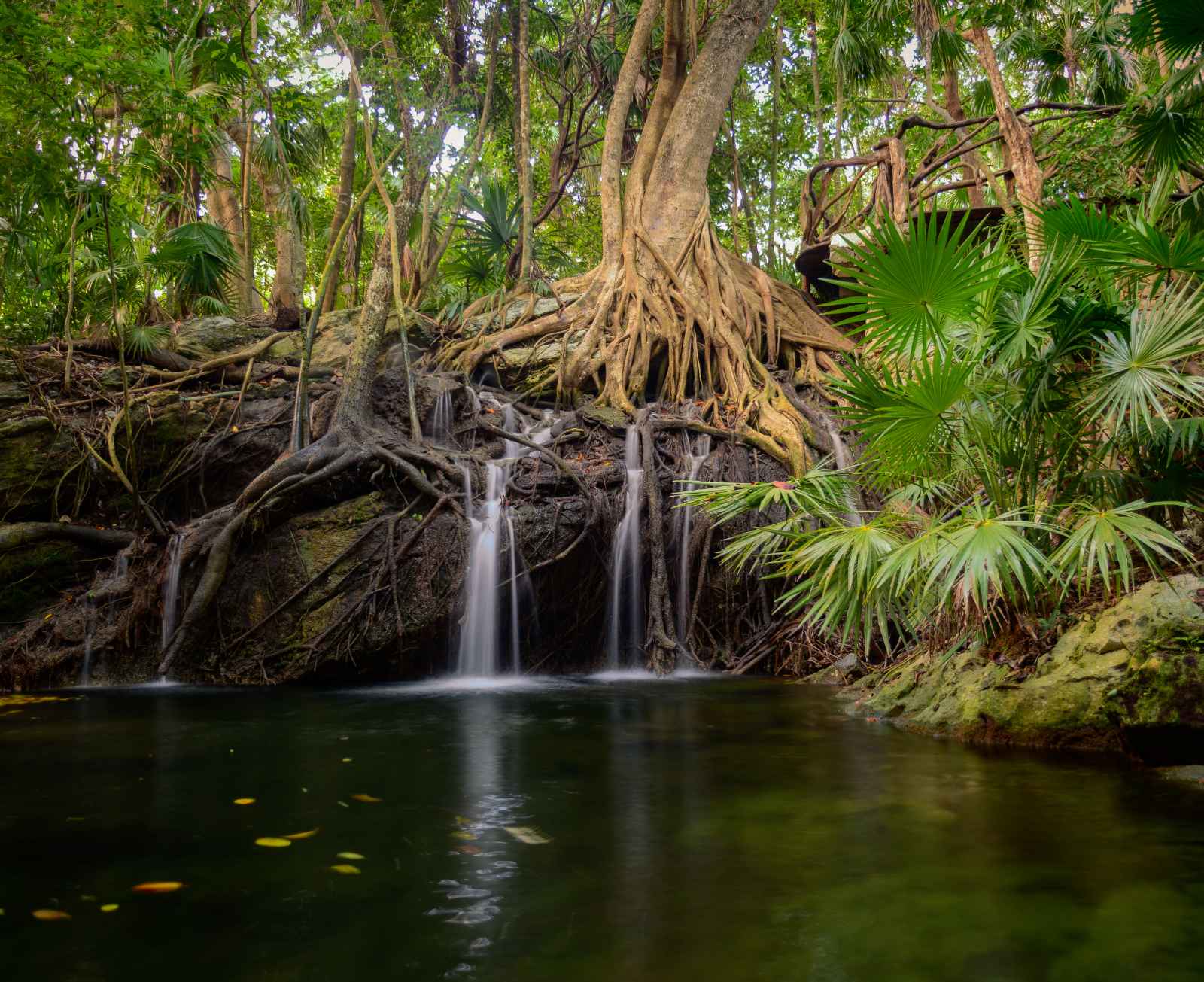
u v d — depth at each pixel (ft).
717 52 47.70
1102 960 7.17
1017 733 16.17
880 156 46.09
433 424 34.17
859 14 58.49
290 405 33.47
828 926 7.95
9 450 30.12
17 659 25.99
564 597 29.78
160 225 41.22
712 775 13.98
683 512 31.60
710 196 75.36
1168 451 17.12
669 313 41.27
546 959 7.27
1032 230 19.31
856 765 14.67
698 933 7.80
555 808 12.01
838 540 16.29
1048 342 16.57
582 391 38.78
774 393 37.22
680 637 30.96
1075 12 51.78
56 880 9.16
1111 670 15.23
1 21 24.68
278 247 55.42
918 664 20.57
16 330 40.83
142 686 25.80
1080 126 41.86
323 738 17.38
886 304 15.92
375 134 47.14
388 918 8.16
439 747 16.40
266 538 27.99
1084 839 10.42
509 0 56.18
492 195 48.16
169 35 30.71
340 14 37.68
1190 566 16.71
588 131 69.41
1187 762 13.94
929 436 16.66
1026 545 14.23
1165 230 24.59
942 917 8.13
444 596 27.50
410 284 48.44
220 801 12.34
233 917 8.16
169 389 34.22
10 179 27.91
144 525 30.09
